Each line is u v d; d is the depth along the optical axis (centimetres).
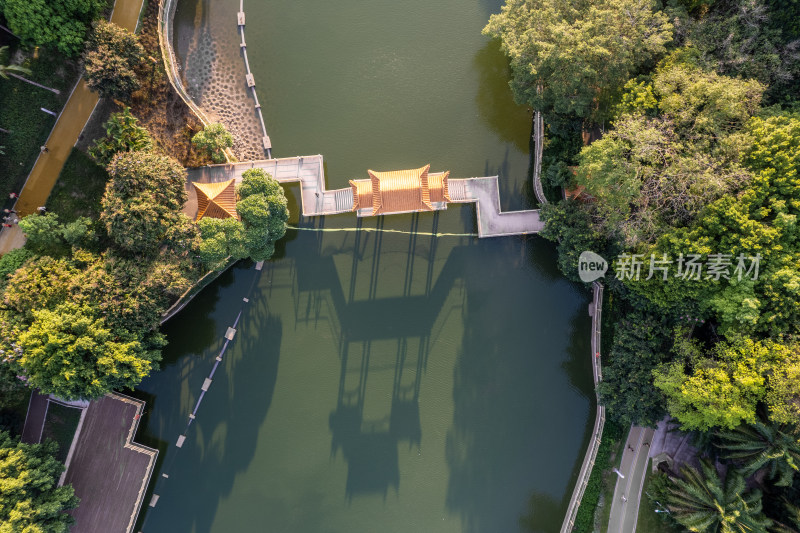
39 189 4878
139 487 5131
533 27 4544
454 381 5453
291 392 5403
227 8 5350
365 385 5441
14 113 4719
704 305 4284
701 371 4238
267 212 4600
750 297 4016
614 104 4612
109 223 4309
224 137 4969
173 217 4406
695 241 4091
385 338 5447
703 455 5012
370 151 5434
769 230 3878
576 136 5128
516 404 5456
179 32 5275
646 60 4656
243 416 5375
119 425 5162
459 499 5434
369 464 5438
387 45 5462
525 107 5438
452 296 5456
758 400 4131
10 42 4628
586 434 5444
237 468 5366
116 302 4281
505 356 5462
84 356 4262
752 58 4447
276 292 5403
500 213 5403
